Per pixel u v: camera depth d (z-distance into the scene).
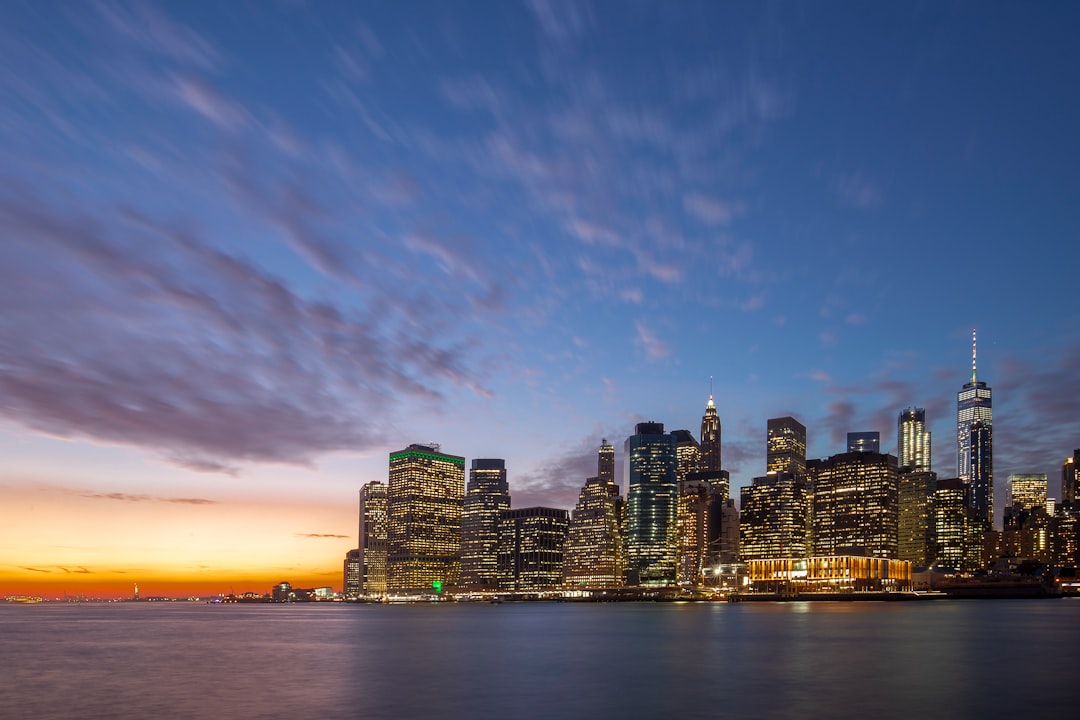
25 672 124.38
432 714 83.12
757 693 97.19
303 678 113.88
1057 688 100.25
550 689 101.44
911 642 179.88
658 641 191.12
